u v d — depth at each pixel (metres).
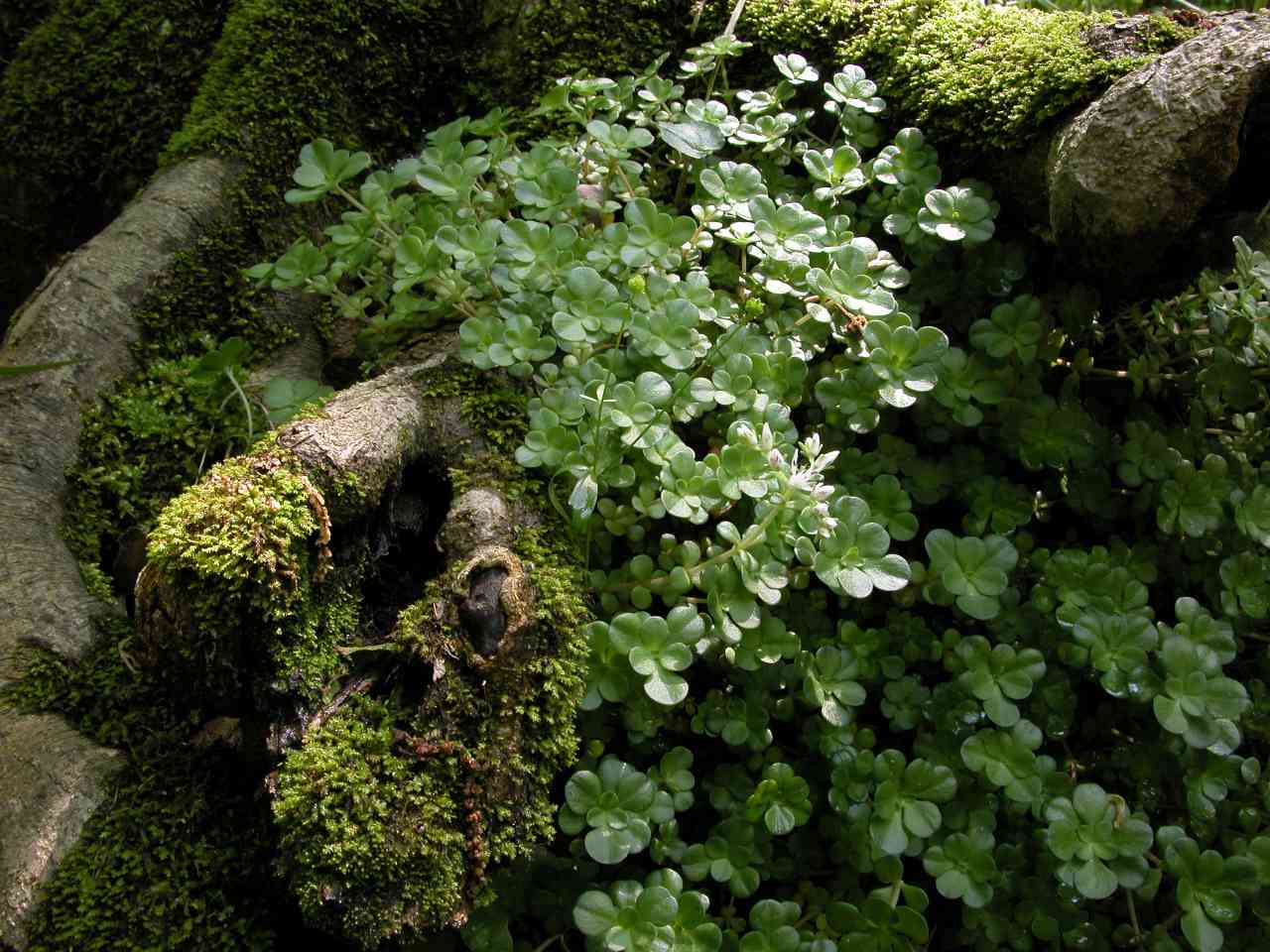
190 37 0.62
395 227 0.52
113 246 0.55
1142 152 0.43
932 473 0.48
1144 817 0.42
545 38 0.57
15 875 0.42
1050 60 0.48
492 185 0.51
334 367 0.58
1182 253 0.49
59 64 0.62
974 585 0.44
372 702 0.41
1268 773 0.44
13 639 0.47
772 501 0.43
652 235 0.46
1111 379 0.50
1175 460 0.47
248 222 0.57
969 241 0.49
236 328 0.57
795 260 0.47
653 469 0.45
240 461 0.42
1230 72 0.42
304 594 0.40
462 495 0.44
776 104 0.51
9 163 0.62
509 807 0.40
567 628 0.42
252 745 0.42
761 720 0.44
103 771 0.44
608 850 0.40
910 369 0.46
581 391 0.45
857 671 0.45
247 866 0.42
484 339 0.45
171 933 0.41
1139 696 0.43
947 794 0.42
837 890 0.44
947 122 0.50
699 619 0.42
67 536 0.52
